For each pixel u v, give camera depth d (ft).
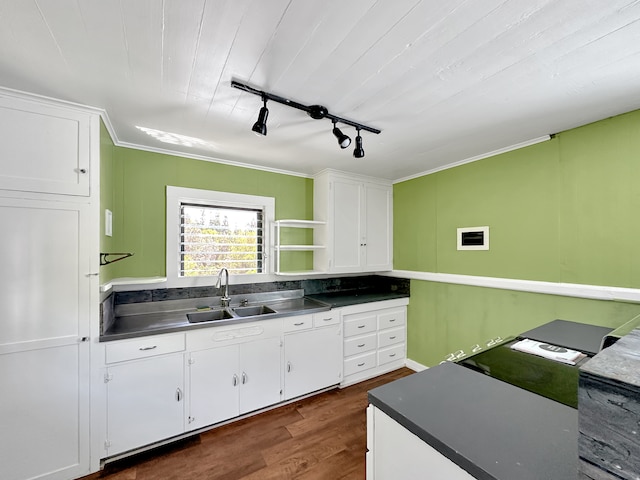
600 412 1.60
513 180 7.63
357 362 9.49
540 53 3.98
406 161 9.09
